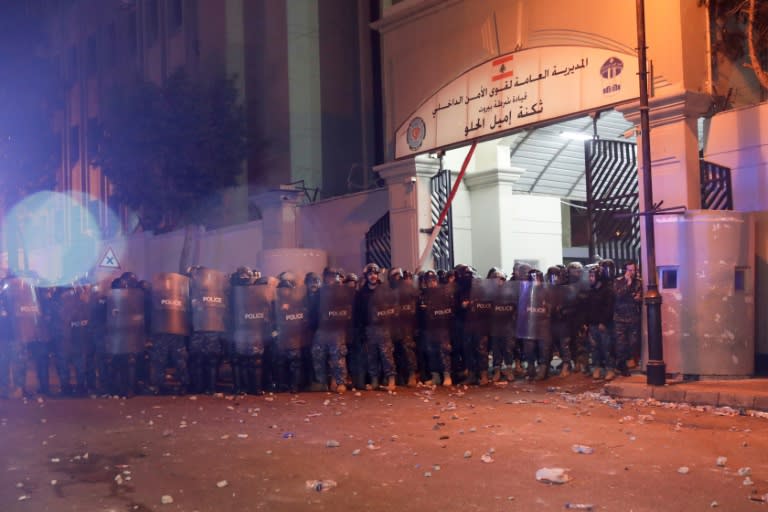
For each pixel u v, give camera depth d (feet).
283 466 24.47
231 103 89.20
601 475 22.12
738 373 40.24
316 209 74.02
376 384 44.91
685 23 44.93
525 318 44.86
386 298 44.55
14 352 46.70
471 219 66.33
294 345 44.16
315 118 86.38
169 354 45.27
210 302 44.39
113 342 44.75
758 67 42.27
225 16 91.35
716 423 30.30
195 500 20.80
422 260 58.85
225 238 84.17
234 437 29.76
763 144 42.73
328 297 44.21
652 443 26.43
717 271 40.32
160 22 109.29
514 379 46.62
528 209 66.13
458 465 23.90
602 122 62.34
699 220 40.60
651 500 19.51
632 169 51.80
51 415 37.81
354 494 20.92
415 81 62.69
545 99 52.65
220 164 86.84
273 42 87.61
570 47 51.06
